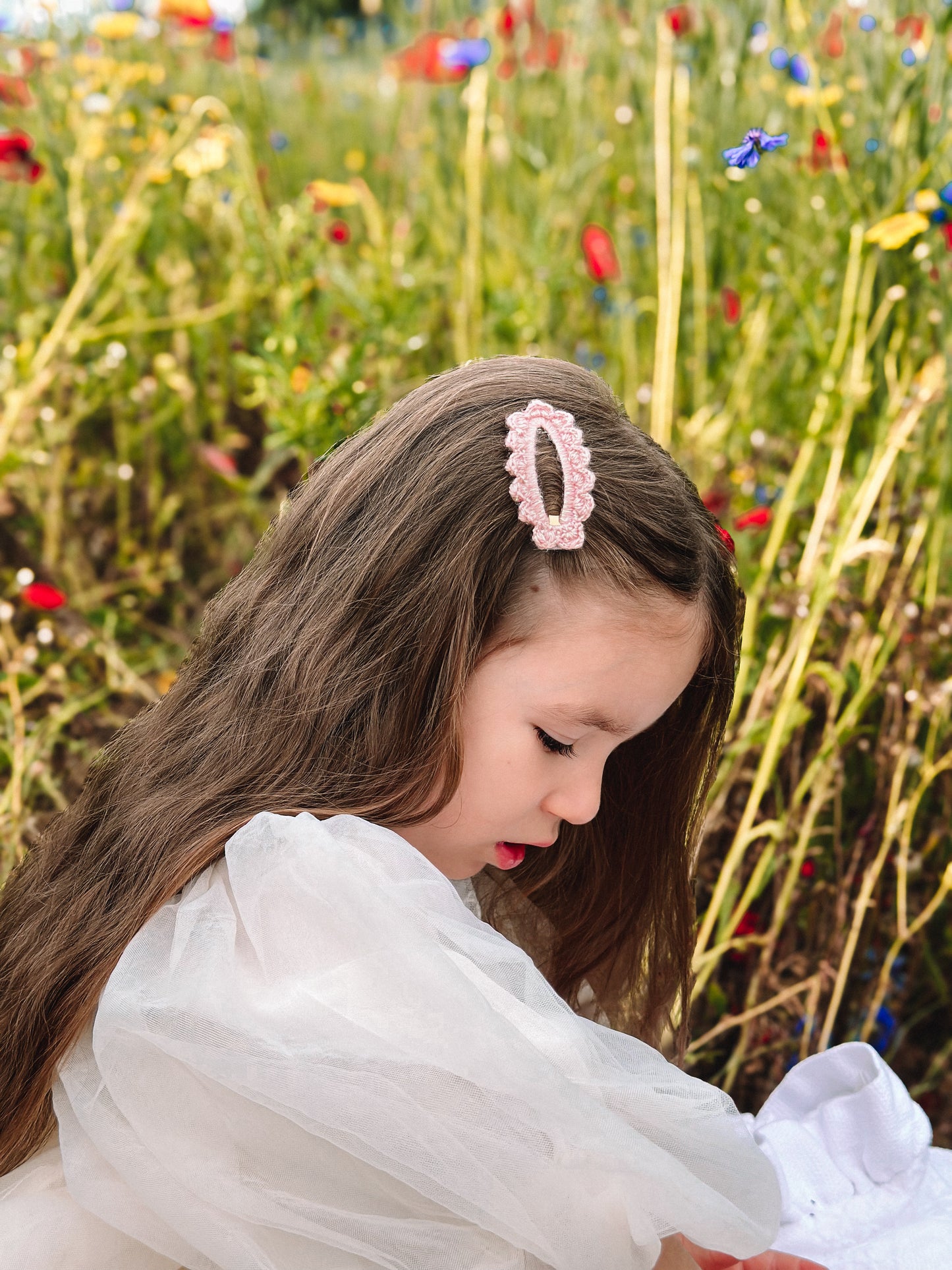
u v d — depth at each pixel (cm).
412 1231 86
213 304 259
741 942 149
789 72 203
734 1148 87
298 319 192
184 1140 85
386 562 97
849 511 161
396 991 82
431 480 98
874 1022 156
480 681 95
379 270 225
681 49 216
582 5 262
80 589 226
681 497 101
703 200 224
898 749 159
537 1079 80
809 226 213
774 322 211
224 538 249
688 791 121
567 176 248
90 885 100
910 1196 113
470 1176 81
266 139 271
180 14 251
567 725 95
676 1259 96
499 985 87
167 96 255
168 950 91
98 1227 91
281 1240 87
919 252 175
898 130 182
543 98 268
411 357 235
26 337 221
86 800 112
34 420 227
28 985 97
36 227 246
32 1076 95
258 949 85
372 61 354
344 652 97
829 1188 114
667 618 96
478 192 221
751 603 165
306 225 217
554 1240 82
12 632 198
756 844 167
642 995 133
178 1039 83
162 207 249
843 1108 118
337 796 97
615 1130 81
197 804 98
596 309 243
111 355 229
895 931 164
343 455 107
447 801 96
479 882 129
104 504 247
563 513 94
